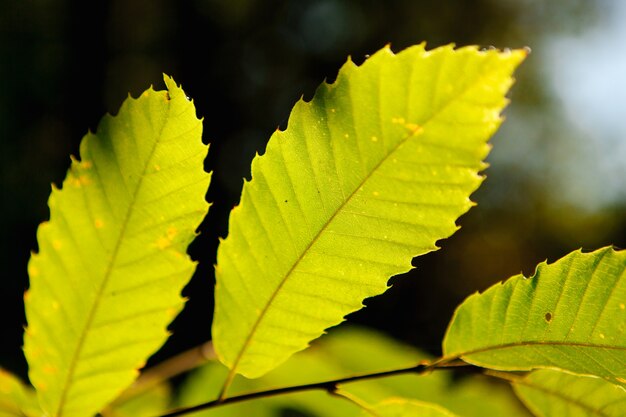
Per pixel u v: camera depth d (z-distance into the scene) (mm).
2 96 3395
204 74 4570
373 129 410
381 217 417
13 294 2646
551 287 436
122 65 4145
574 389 458
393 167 411
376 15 5148
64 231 433
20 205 3014
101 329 438
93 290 436
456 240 4648
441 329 3834
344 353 587
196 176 428
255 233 428
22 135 3393
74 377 441
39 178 3297
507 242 5625
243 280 433
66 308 438
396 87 406
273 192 423
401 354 588
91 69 3865
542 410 464
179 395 574
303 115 416
